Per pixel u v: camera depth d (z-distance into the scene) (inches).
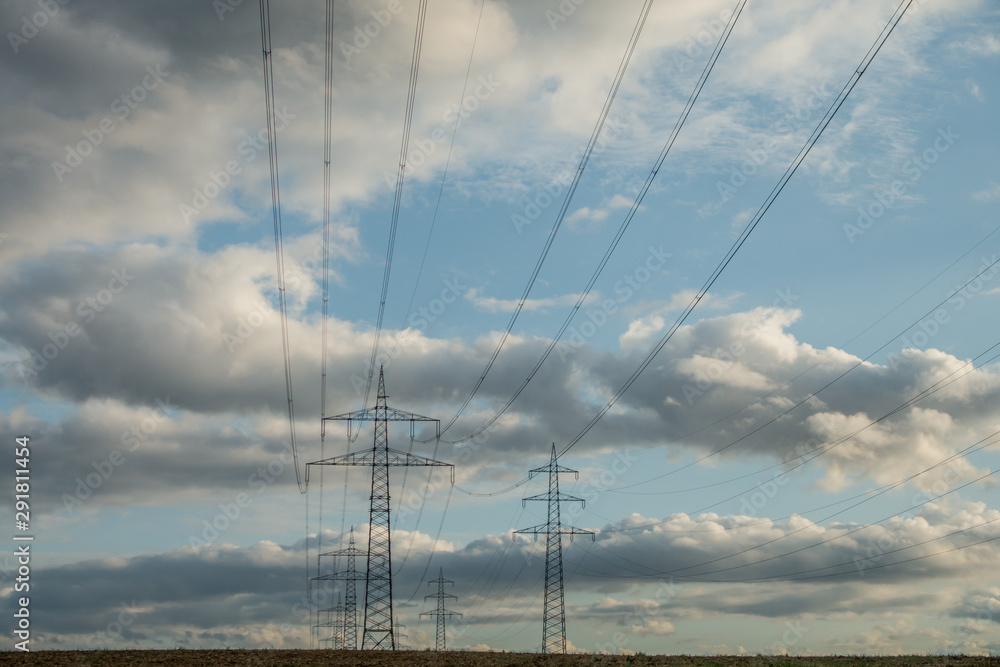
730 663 1707.7
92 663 1625.2
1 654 1753.2
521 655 1902.1
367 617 2847.0
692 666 1663.4
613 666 1694.1
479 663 1734.7
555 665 1702.8
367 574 2896.2
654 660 1775.3
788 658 1809.8
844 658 1801.2
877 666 1622.8
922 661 1690.5
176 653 1815.9
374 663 1712.6
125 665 1605.6
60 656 1728.6
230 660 1705.2
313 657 1801.2
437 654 1919.3
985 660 1678.2
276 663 1673.2
